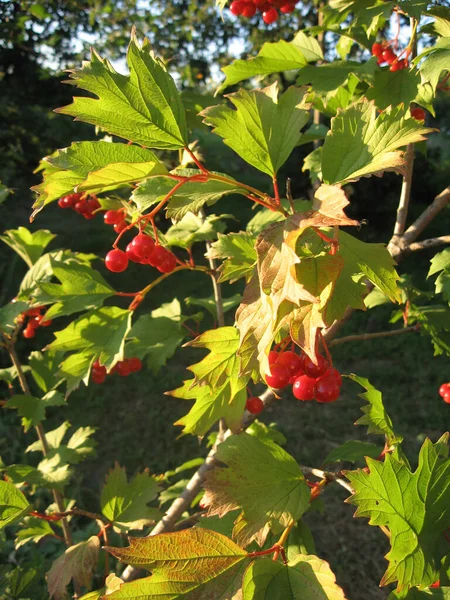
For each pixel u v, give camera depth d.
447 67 0.39
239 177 2.55
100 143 0.34
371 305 0.54
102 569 0.74
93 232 2.11
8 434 1.09
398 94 0.44
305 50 0.51
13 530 0.82
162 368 1.41
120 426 1.17
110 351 0.45
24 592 0.57
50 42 1.51
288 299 0.29
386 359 1.43
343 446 0.48
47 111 1.59
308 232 0.32
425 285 1.78
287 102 0.37
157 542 0.34
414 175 2.16
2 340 0.57
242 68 0.49
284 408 1.24
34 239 0.60
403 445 1.06
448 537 0.37
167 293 1.80
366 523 0.92
